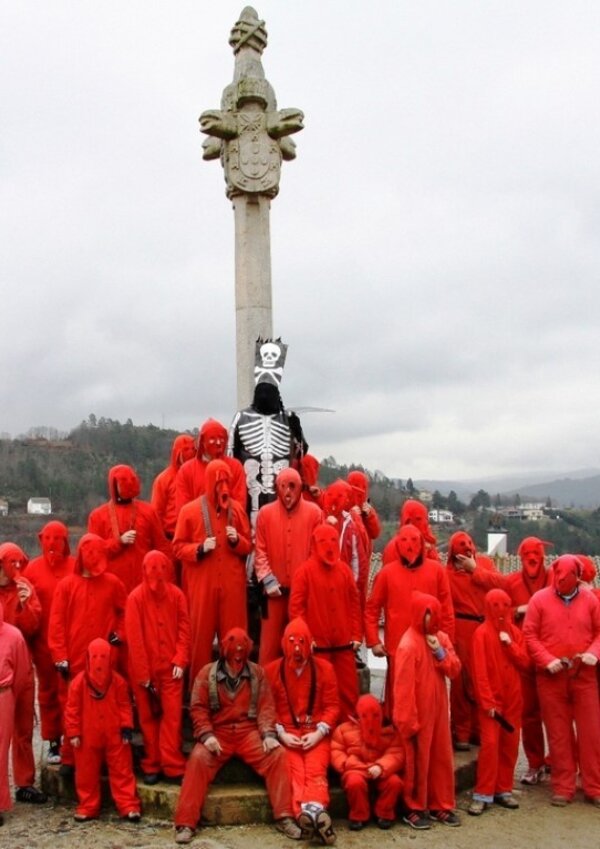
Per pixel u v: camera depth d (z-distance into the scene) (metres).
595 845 6.32
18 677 6.98
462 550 8.23
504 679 7.17
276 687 6.96
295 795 6.48
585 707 7.32
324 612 7.23
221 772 6.80
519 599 8.19
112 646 7.20
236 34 9.84
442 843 6.30
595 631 7.40
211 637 7.39
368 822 6.63
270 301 9.73
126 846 6.18
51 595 7.73
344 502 8.20
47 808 7.02
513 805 7.14
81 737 6.72
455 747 8.00
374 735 6.65
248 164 9.53
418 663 6.64
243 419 8.64
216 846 6.13
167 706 6.91
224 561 7.38
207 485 7.45
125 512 8.06
